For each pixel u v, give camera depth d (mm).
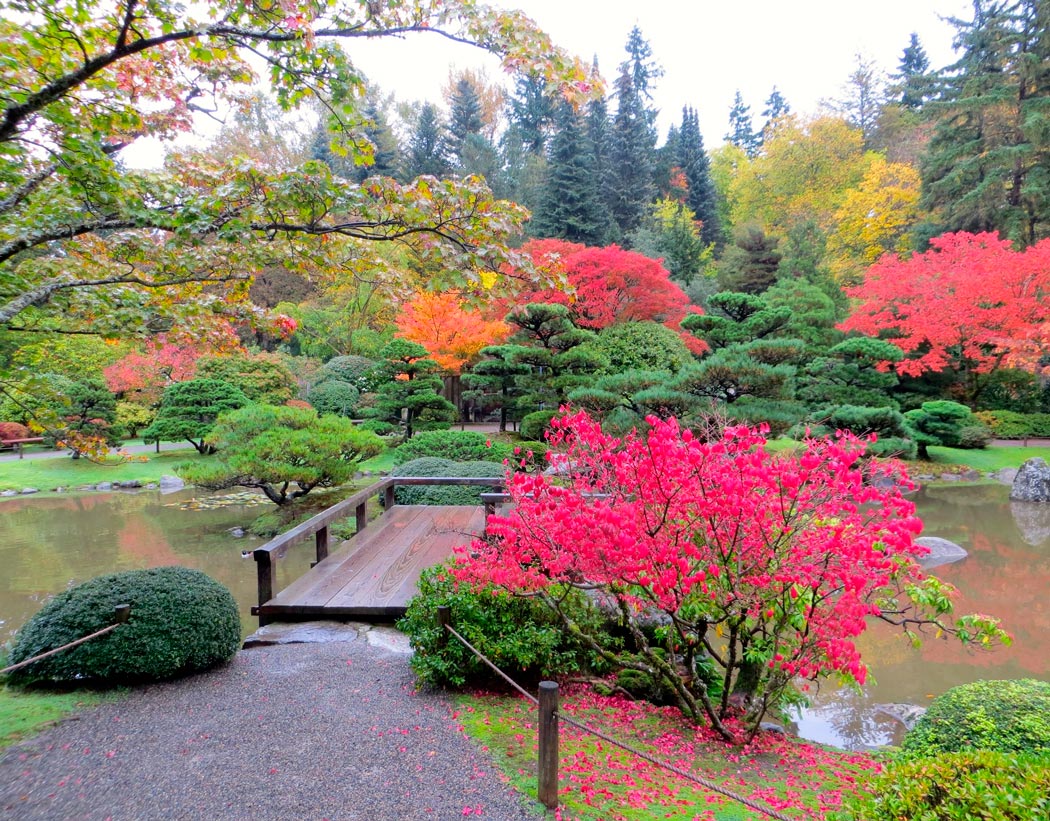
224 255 3270
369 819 2307
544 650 3535
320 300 23859
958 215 18812
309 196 2795
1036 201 17453
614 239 24203
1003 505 11461
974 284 14117
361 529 6484
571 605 3912
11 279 2879
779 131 31172
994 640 5699
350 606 4367
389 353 14555
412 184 2889
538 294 16016
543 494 3250
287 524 9391
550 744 2418
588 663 3965
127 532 9711
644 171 28594
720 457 2883
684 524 2957
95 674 3336
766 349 10602
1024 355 13883
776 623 3209
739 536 2887
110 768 2619
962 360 17031
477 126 30281
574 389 11969
